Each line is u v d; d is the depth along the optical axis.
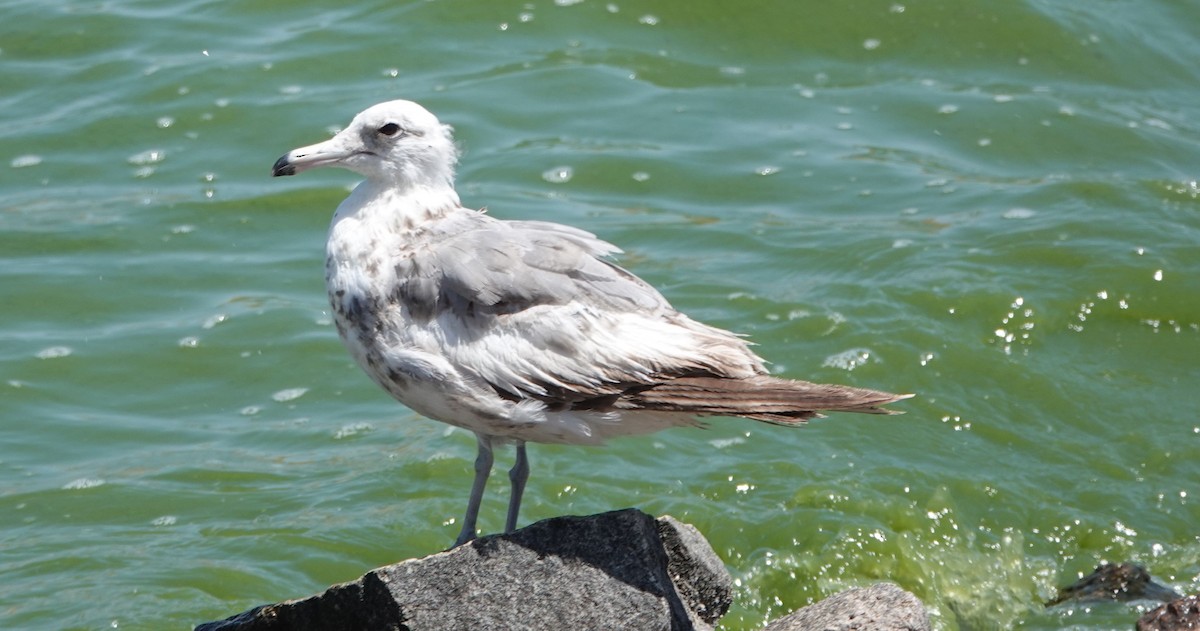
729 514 13.07
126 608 11.87
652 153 18.69
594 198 17.83
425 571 8.74
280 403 14.92
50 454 14.01
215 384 15.13
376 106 9.73
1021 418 14.56
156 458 13.98
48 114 19.17
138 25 20.98
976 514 13.20
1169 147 19.33
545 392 8.90
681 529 9.38
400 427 14.57
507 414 9.01
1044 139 19.47
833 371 14.96
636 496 13.38
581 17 21.28
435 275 9.10
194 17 21.20
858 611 9.23
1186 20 22.31
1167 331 15.83
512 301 8.98
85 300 16.20
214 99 19.38
